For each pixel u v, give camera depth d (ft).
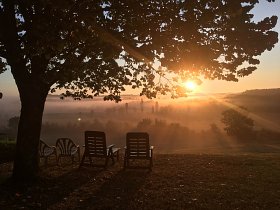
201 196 30.30
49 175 37.35
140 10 31.68
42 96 35.70
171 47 33.78
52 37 27.48
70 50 33.09
